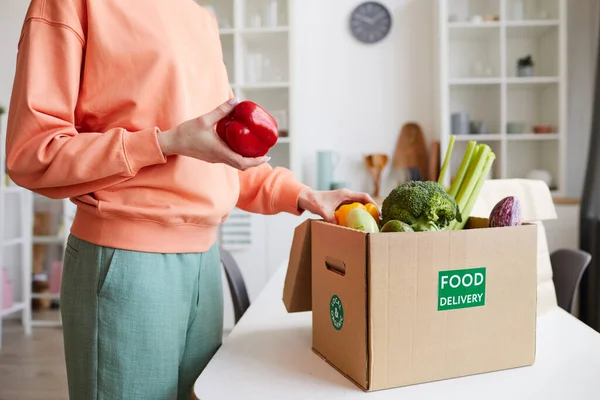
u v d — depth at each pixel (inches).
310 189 42.8
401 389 28.9
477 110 138.7
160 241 34.6
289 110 134.6
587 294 106.7
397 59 143.0
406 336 29.1
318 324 34.7
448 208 32.3
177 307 35.5
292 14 132.1
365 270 28.2
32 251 148.9
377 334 28.4
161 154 30.9
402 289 28.8
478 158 38.0
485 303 31.0
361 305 28.6
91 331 33.7
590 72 135.8
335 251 31.7
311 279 36.0
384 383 28.7
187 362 38.3
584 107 136.5
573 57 136.3
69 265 35.6
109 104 34.1
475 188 38.0
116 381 33.5
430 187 33.1
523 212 46.9
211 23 41.3
